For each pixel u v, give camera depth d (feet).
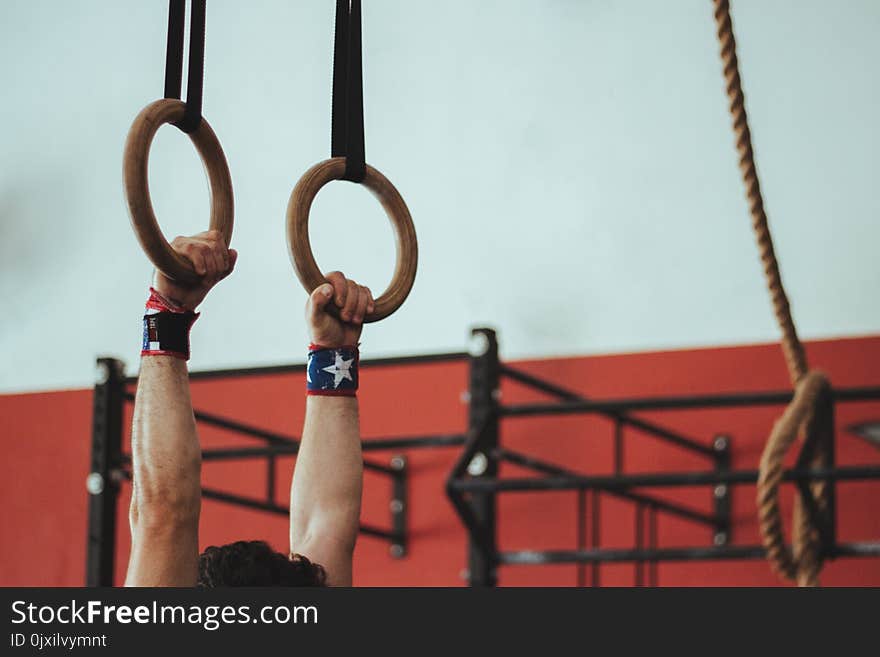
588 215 17.40
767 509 9.43
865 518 14.89
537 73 18.04
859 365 15.48
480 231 17.89
